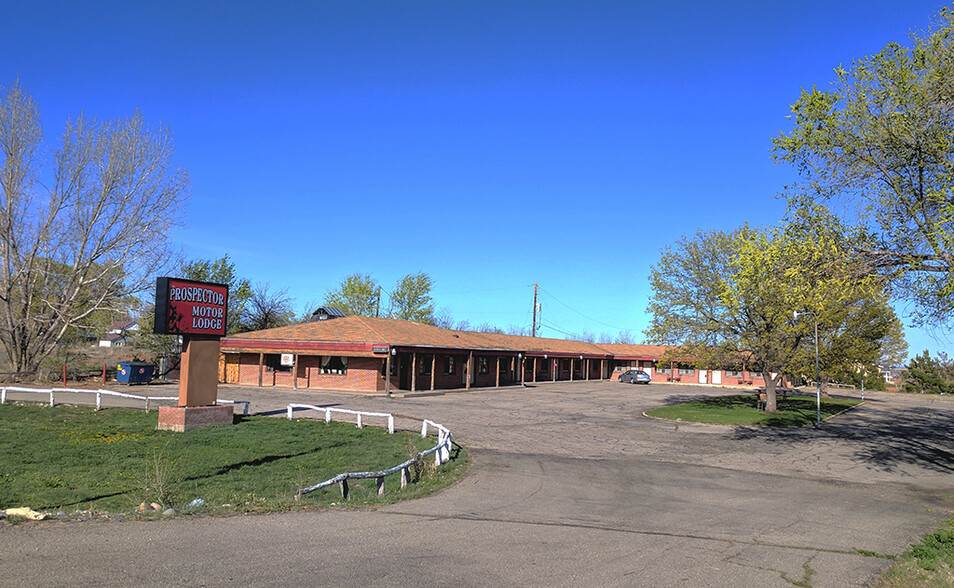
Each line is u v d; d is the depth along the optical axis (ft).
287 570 21.38
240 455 50.03
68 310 121.39
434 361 137.59
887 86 43.83
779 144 47.88
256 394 112.37
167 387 116.47
